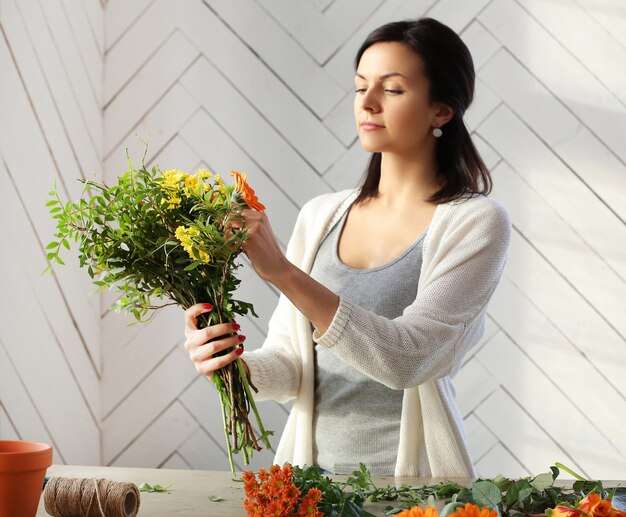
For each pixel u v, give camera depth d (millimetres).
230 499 1225
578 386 2541
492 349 2576
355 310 1471
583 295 2549
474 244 1663
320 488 1110
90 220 1303
